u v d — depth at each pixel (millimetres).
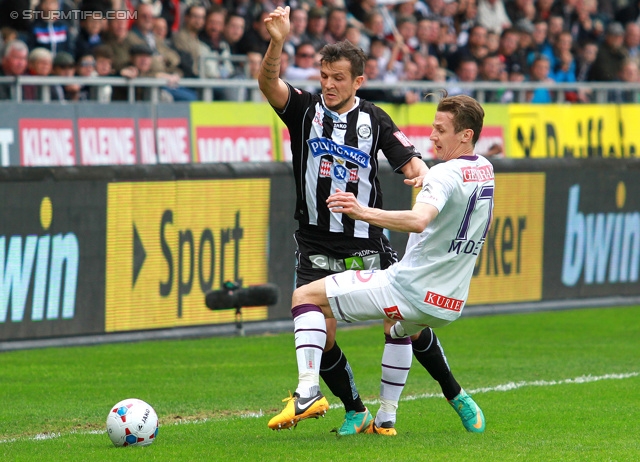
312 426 17203
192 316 28344
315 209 15836
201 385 21609
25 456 14414
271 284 28594
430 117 35219
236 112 31906
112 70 31984
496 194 32969
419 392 21031
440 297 14383
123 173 26797
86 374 22766
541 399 19891
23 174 25172
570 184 34688
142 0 35375
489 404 19312
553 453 14336
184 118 30875
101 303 26656
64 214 25875
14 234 25109
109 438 15383
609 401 19625
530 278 34031
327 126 15617
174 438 15852
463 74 39906
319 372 15438
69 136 28781
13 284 25172
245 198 29094
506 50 41594
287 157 32906
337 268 16000
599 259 35594
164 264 27688
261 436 16031
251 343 27547
